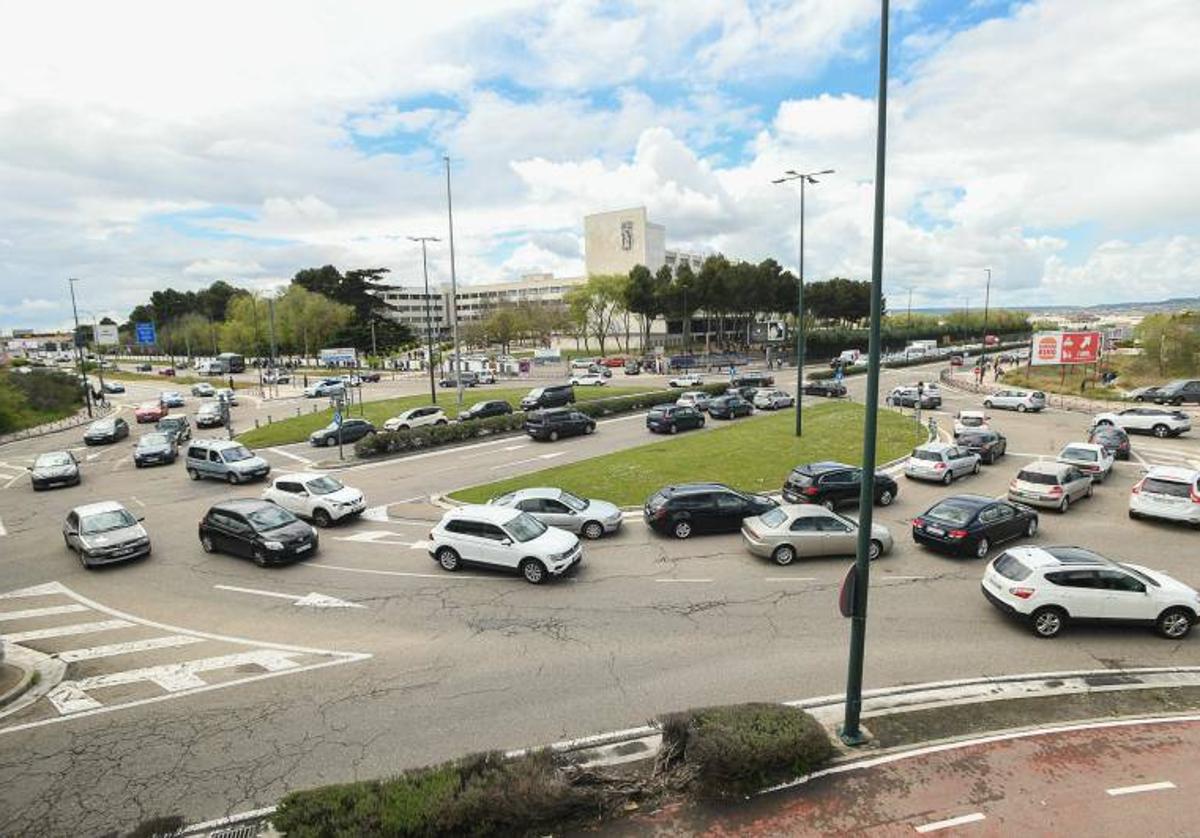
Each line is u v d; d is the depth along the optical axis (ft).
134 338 522.47
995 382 209.97
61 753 32.45
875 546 57.11
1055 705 34.40
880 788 28.07
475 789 25.22
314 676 39.14
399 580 54.29
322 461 107.04
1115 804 26.94
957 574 53.36
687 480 83.82
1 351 250.78
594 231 421.59
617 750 31.19
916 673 37.88
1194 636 42.27
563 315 396.16
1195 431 117.50
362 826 23.67
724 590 50.72
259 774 30.37
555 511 63.98
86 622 47.73
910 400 156.35
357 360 306.14
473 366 264.93
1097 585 42.09
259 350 346.33
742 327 420.36
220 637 44.70
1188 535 61.72
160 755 32.04
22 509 83.20
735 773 27.73
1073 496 71.82
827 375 210.79
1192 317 197.67
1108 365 219.61
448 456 106.32
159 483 96.32
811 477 70.95
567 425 118.11
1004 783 28.25
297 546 58.70
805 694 35.86
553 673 38.65
